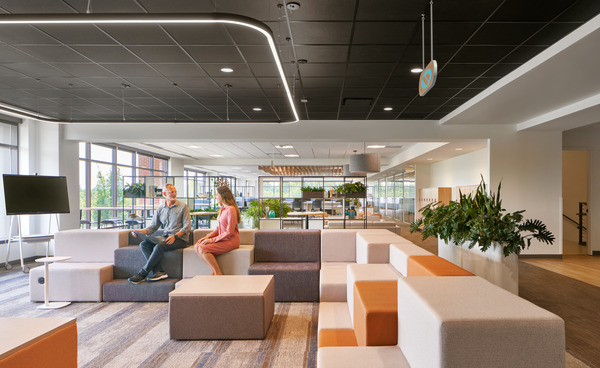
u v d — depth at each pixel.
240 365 2.76
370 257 3.76
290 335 3.35
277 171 19.80
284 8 3.41
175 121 6.07
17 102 6.78
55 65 4.86
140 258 4.59
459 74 5.17
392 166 16.75
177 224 4.68
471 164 11.07
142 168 13.88
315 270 4.36
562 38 3.99
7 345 1.46
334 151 14.05
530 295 4.87
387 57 4.60
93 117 8.11
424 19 3.63
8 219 7.38
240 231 5.01
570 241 10.36
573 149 8.41
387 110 7.33
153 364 2.79
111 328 3.55
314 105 7.00
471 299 1.54
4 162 7.38
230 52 4.45
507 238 3.57
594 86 5.20
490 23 3.70
